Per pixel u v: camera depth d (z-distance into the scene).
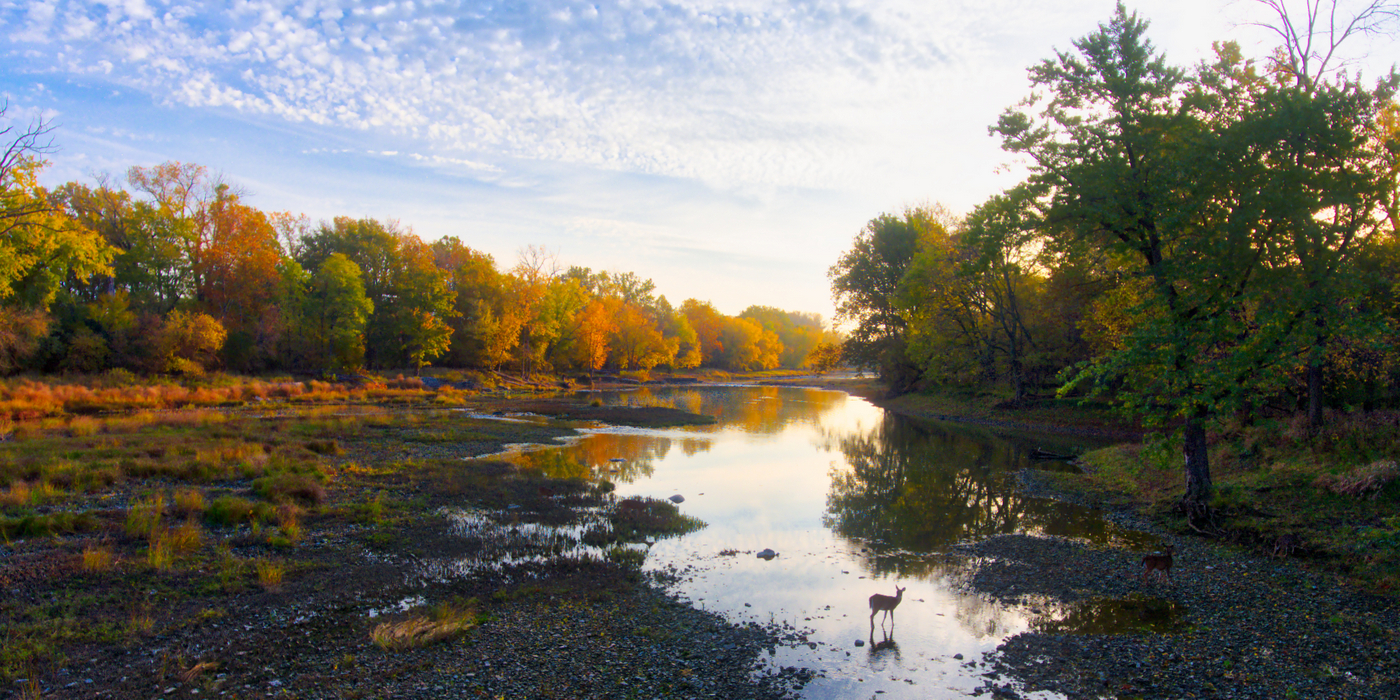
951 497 19.91
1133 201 15.45
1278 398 23.47
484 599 10.86
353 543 13.80
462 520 15.91
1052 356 40.19
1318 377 19.16
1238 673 8.29
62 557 11.59
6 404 32.56
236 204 56.72
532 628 9.70
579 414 44.44
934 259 45.19
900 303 50.41
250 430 28.70
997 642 9.45
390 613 10.21
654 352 105.88
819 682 8.19
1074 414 38.06
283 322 56.16
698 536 15.28
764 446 31.67
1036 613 10.59
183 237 54.66
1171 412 15.84
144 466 18.75
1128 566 12.87
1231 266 14.09
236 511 14.65
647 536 15.09
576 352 89.94
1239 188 14.41
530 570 12.41
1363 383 21.20
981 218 18.72
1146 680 8.17
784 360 166.50
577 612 10.38
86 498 16.03
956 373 47.34
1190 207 14.22
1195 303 14.96
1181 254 14.66
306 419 34.19
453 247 80.56
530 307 76.94
